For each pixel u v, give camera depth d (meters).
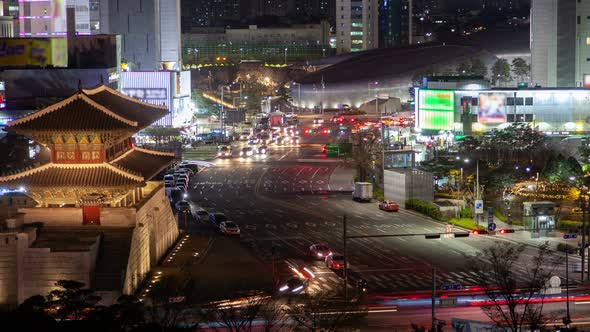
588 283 152.50
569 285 151.12
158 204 176.12
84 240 145.88
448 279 154.38
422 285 151.25
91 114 154.38
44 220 151.12
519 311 136.00
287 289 145.75
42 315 117.50
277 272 159.88
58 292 124.81
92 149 154.00
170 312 131.38
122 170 153.12
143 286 151.62
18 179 152.25
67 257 141.38
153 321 119.38
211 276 157.00
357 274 158.62
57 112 154.62
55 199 154.25
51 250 142.12
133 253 148.88
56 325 115.88
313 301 135.00
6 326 115.50
